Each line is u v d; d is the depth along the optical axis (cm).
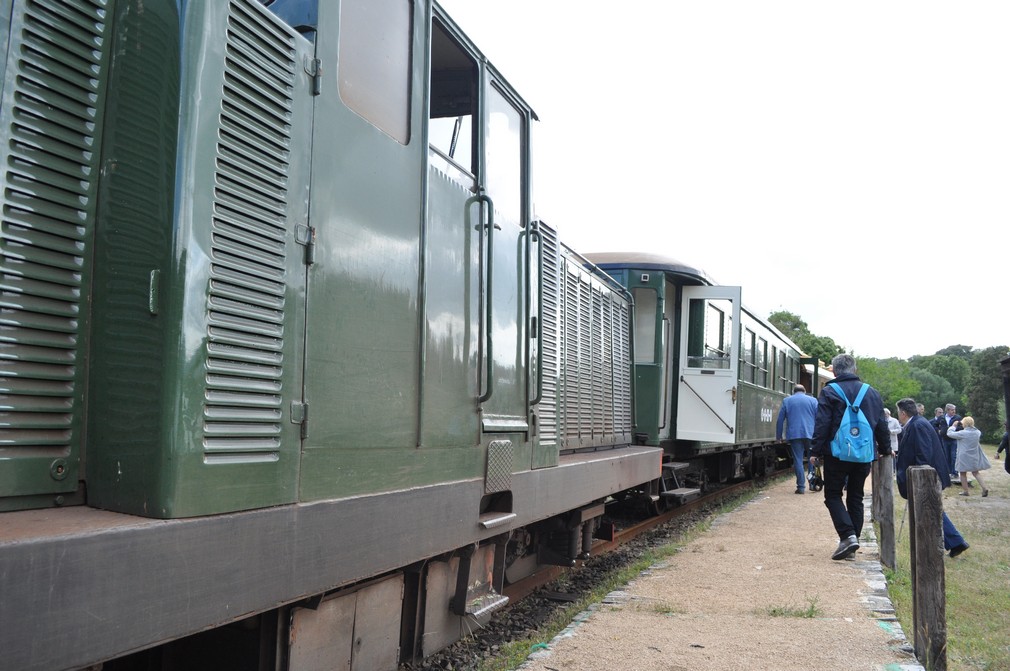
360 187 318
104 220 239
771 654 427
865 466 695
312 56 290
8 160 212
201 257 232
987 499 1425
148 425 224
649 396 1035
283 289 270
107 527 201
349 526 297
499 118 482
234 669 296
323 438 289
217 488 237
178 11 230
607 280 908
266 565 252
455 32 413
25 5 217
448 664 427
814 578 620
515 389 486
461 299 412
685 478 1216
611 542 838
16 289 214
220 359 241
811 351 5919
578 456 682
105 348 235
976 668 488
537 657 421
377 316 326
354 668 339
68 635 187
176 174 226
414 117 363
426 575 402
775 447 1941
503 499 468
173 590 217
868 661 416
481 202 439
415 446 355
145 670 307
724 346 1215
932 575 426
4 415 211
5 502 213
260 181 261
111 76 244
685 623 491
